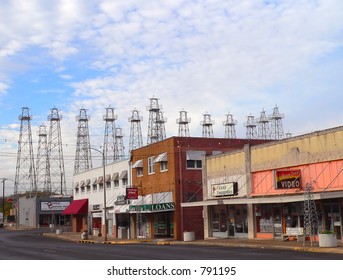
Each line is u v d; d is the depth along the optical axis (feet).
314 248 79.87
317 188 93.71
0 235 225.97
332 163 90.94
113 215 182.39
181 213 141.18
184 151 144.46
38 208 326.65
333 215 91.91
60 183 400.67
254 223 112.98
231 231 122.72
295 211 101.24
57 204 330.75
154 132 343.26
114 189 183.42
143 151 162.50
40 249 106.22
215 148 148.56
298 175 97.66
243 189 115.75
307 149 96.73
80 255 82.07
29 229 298.56
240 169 117.60
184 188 142.72
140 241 140.26
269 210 109.19
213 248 95.76
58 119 361.30
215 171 127.75
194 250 89.81
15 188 404.77
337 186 89.04
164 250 91.91
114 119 343.46
